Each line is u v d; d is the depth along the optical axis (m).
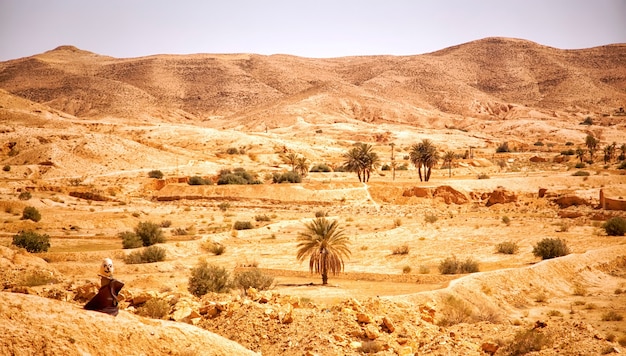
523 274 58.78
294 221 104.88
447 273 64.25
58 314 19.16
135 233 83.19
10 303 18.84
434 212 117.06
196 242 80.25
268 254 77.88
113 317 20.19
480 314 45.91
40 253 65.75
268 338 28.89
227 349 21.81
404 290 53.22
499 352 32.94
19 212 101.62
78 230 92.69
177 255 74.69
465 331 36.91
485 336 35.94
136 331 20.11
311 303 36.62
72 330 18.83
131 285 49.66
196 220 109.88
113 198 125.94
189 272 63.28
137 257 68.00
